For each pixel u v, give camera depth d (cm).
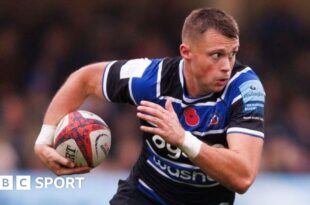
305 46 5056
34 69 4712
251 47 4916
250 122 1828
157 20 5100
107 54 4781
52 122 2075
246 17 5272
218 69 1816
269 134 4269
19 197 3200
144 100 1956
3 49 4872
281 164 4031
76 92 2072
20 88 4672
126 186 2094
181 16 5172
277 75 4844
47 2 5178
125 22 5034
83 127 1978
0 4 5153
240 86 1853
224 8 5281
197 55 1831
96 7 5166
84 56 4716
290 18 5147
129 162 3950
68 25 4950
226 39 1802
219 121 1872
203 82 1841
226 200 2027
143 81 1948
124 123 4091
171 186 2003
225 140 1894
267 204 3384
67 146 1978
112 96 2014
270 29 5072
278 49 4991
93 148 1975
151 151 1992
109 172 3450
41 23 4966
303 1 5431
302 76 4866
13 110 4159
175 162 1952
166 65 1939
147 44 4866
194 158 1753
